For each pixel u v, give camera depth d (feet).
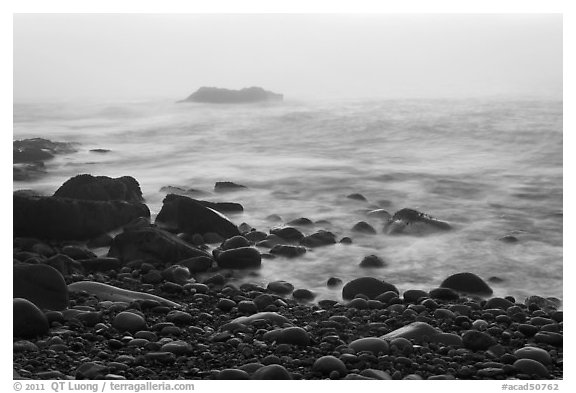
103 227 28.07
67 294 19.99
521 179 42.39
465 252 28.45
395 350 16.98
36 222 27.22
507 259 27.76
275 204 36.04
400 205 36.29
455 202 36.99
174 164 47.75
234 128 63.93
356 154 51.65
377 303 21.25
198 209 29.04
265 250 27.73
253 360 16.42
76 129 63.98
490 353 17.33
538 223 32.96
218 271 25.08
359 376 15.35
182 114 73.67
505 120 64.39
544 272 26.32
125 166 47.19
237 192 38.86
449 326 19.29
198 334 18.33
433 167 45.96
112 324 18.56
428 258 27.68
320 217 33.37
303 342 17.33
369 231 30.78
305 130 62.80
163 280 23.59
